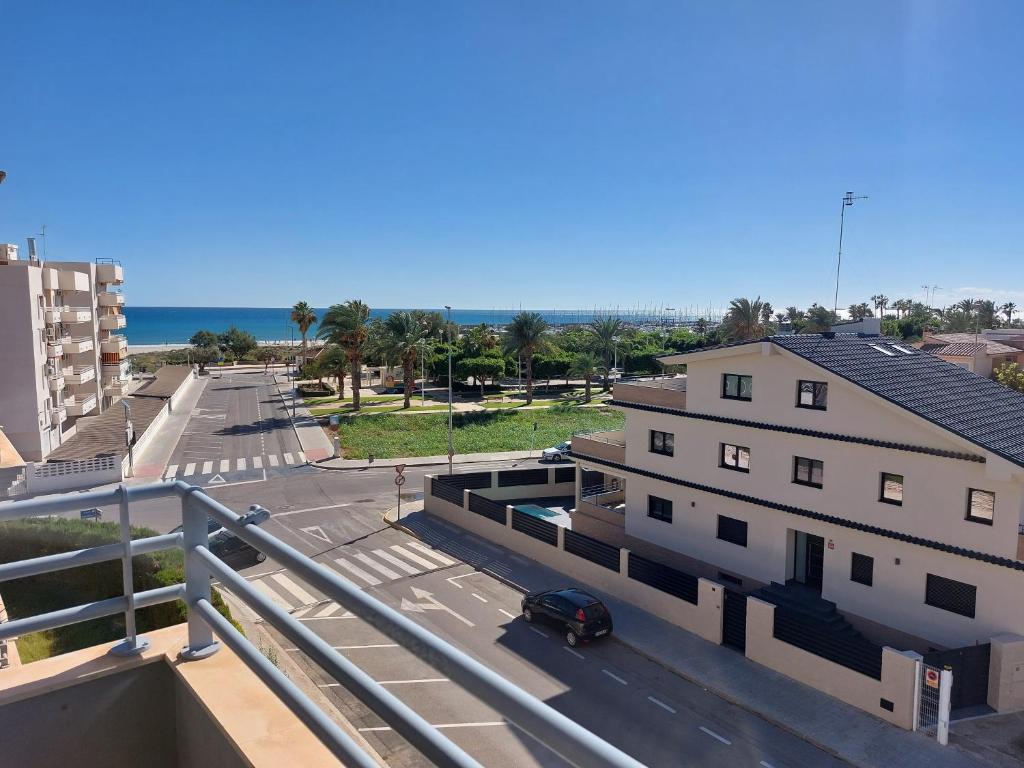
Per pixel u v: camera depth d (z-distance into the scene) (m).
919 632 17.89
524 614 20.88
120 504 2.71
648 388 25.38
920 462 17.77
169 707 2.81
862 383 18.95
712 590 19.09
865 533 18.81
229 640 2.45
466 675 1.39
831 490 19.75
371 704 1.67
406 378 63.19
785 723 15.19
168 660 2.73
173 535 2.84
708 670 17.53
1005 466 15.85
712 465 23.08
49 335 47.97
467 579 24.48
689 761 14.02
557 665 18.08
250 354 120.00
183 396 75.00
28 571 2.53
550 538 25.44
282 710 2.35
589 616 19.00
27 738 2.55
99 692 2.67
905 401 18.34
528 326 64.31
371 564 26.06
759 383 21.62
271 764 2.04
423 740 1.49
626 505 26.48
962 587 17.20
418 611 21.69
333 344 66.31
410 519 31.77
